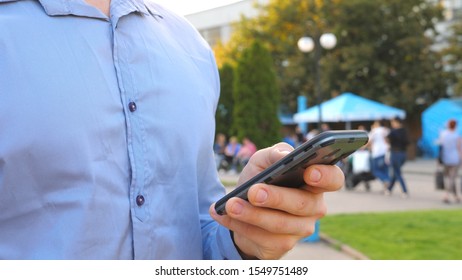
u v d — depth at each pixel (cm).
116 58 105
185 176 111
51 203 95
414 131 3078
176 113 111
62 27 100
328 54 3023
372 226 843
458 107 2656
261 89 2042
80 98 97
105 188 99
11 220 96
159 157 106
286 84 3036
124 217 101
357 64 2866
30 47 96
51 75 96
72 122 95
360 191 1507
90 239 97
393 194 1439
